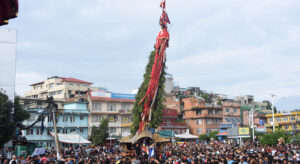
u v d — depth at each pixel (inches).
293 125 2984.7
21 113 1638.8
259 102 4227.4
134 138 1261.1
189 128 3157.0
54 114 1124.5
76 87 3174.2
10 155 1134.4
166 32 1261.1
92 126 2497.5
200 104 3102.9
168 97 3378.4
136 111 1448.1
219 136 2792.8
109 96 2699.3
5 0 193.3
